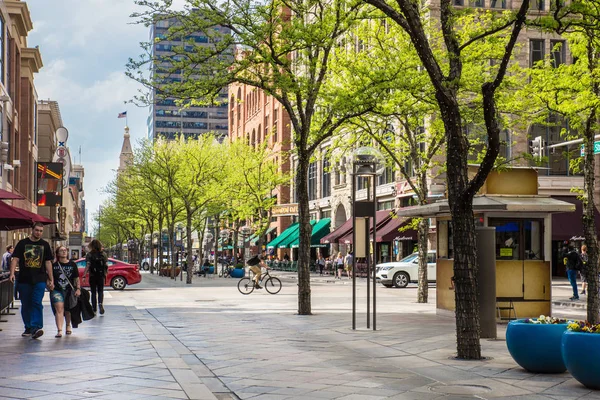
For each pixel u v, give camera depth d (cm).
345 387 919
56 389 877
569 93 1806
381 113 2038
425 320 1831
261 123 8369
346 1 1970
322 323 1772
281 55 1997
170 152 5359
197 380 945
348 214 5766
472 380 965
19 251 1436
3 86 4272
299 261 2055
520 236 1786
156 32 11850
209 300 2744
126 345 1311
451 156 1169
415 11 1146
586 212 1767
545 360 1000
